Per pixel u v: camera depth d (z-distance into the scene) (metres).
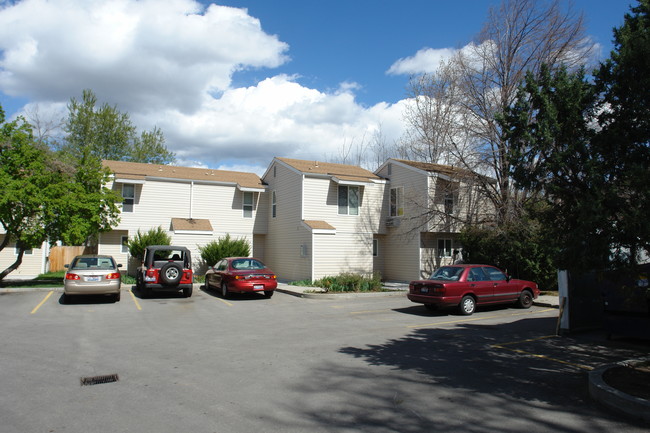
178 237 23.66
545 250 6.99
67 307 13.61
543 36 21.23
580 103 6.71
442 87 27.09
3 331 9.76
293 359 7.48
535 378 6.52
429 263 23.02
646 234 5.38
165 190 24.89
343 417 4.88
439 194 22.59
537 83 7.16
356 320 11.76
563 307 9.94
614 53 6.45
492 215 20.17
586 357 7.87
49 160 18.70
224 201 26.27
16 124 17.89
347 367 7.00
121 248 24.38
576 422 4.83
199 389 5.78
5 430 4.40
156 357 7.52
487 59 21.92
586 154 6.39
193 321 11.42
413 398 5.56
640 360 6.91
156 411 4.97
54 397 5.41
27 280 21.36
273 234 26.38
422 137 29.16
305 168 24.30
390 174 25.45
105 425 4.55
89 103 38.62
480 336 9.71
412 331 10.25
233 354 7.80
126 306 14.03
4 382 6.02
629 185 5.91
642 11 6.48
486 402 5.45
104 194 19.48
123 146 40.81
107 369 6.72
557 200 6.97
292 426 4.59
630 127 6.23
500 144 19.34
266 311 13.30
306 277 22.41
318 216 23.47
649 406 4.84
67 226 18.00
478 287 13.05
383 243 25.55
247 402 5.31
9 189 16.61
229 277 16.11
